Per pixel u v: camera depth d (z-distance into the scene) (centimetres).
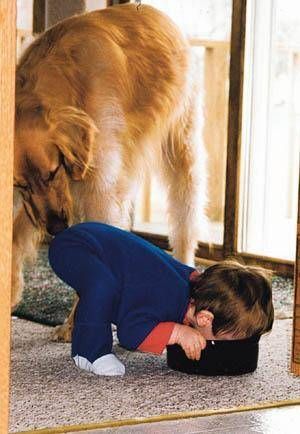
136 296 194
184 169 295
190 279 204
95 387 181
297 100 436
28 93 248
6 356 105
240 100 333
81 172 249
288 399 177
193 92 292
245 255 334
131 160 272
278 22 434
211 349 192
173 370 199
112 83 261
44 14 346
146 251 203
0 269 104
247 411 169
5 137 102
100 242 204
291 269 316
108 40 263
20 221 255
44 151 242
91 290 194
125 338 192
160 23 281
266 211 357
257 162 346
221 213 407
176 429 156
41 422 156
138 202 434
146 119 274
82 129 250
